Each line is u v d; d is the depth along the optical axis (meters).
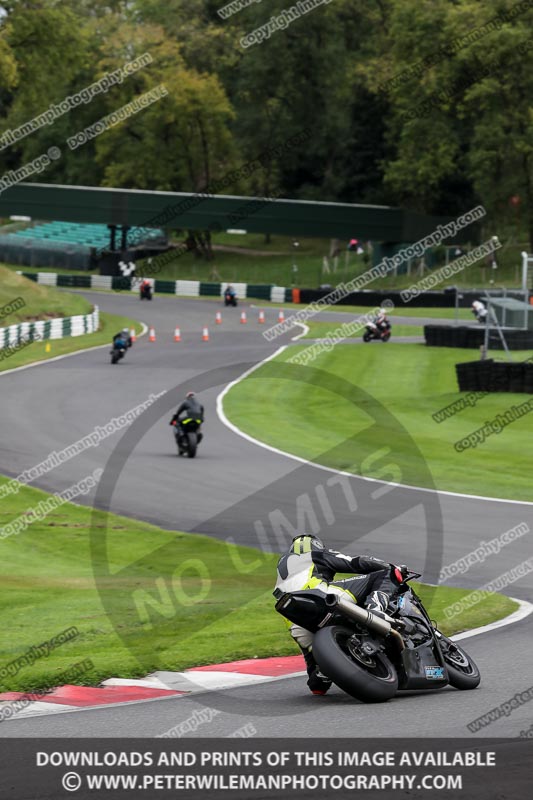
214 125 157.38
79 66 138.75
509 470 37.00
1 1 128.12
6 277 101.56
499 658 14.70
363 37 169.38
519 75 127.25
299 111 157.50
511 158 128.75
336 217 130.75
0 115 178.25
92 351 80.06
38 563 24.36
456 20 127.81
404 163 141.12
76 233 168.12
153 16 172.75
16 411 52.72
